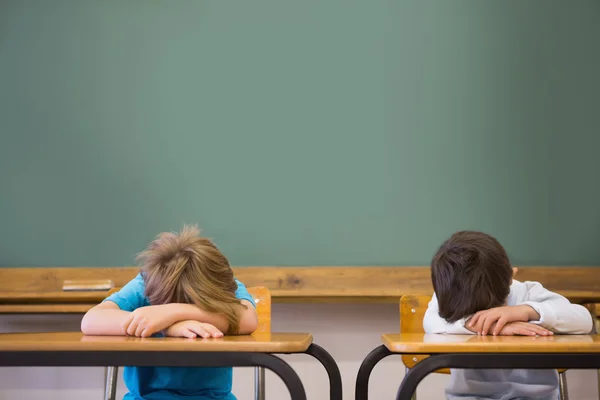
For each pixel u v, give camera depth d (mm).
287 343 1148
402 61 2895
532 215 2844
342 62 2895
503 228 2838
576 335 1433
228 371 1549
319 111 2873
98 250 2791
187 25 2891
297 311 2842
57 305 2580
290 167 2850
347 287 2754
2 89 2846
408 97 2881
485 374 1438
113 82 2859
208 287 1411
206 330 1300
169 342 1147
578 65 2904
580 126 2883
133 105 2854
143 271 1532
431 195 2844
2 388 2777
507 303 1588
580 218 2848
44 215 2803
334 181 2846
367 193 2842
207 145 2848
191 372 1456
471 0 2916
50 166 2822
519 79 2893
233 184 2834
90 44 2873
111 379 2006
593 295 2607
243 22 2902
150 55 2875
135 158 2832
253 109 2869
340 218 2830
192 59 2879
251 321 1462
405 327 1827
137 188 2820
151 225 2807
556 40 2912
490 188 2850
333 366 1404
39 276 2734
